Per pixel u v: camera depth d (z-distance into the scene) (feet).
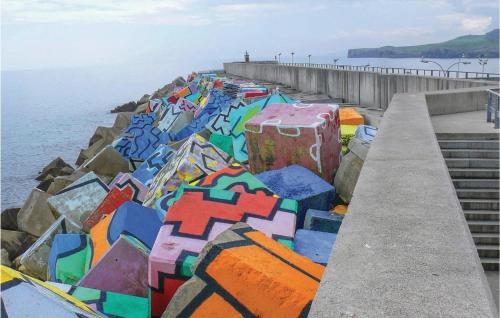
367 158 16.22
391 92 70.33
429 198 11.44
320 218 19.86
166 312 10.18
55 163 83.92
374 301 6.82
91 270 16.37
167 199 20.86
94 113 247.09
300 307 9.25
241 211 16.29
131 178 29.45
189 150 27.73
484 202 25.77
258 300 9.56
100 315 11.16
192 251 13.87
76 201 31.22
